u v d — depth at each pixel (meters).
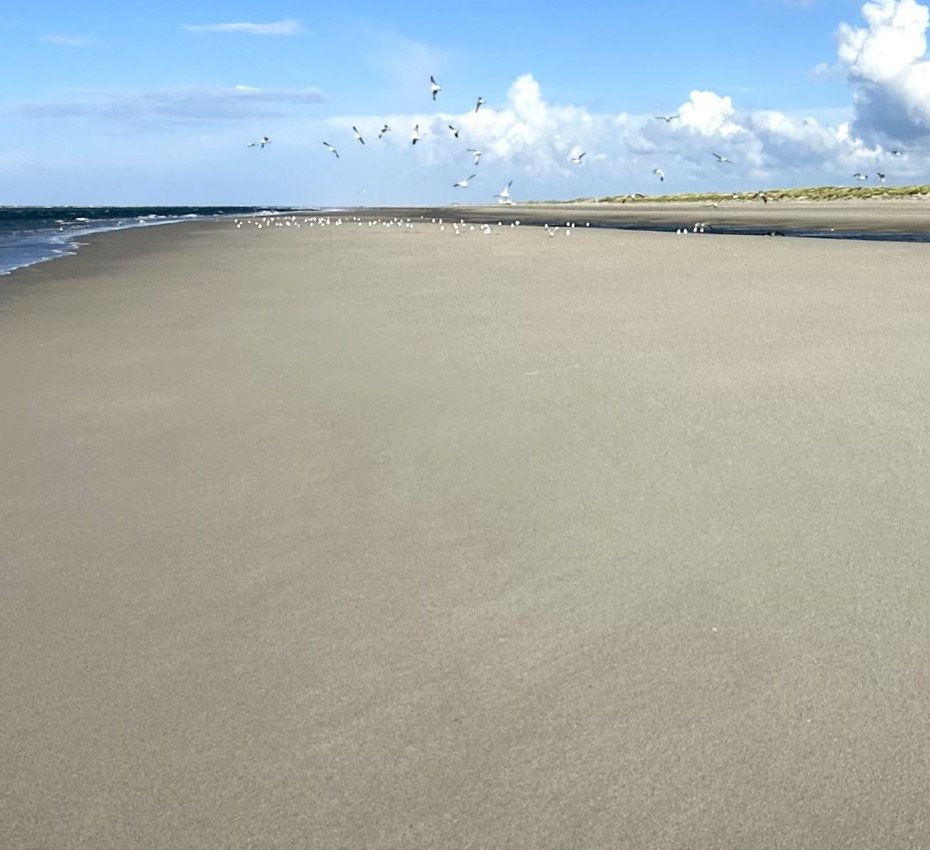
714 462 6.52
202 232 46.62
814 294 14.44
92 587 4.91
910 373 8.82
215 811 3.21
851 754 3.43
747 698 3.79
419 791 3.29
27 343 12.02
